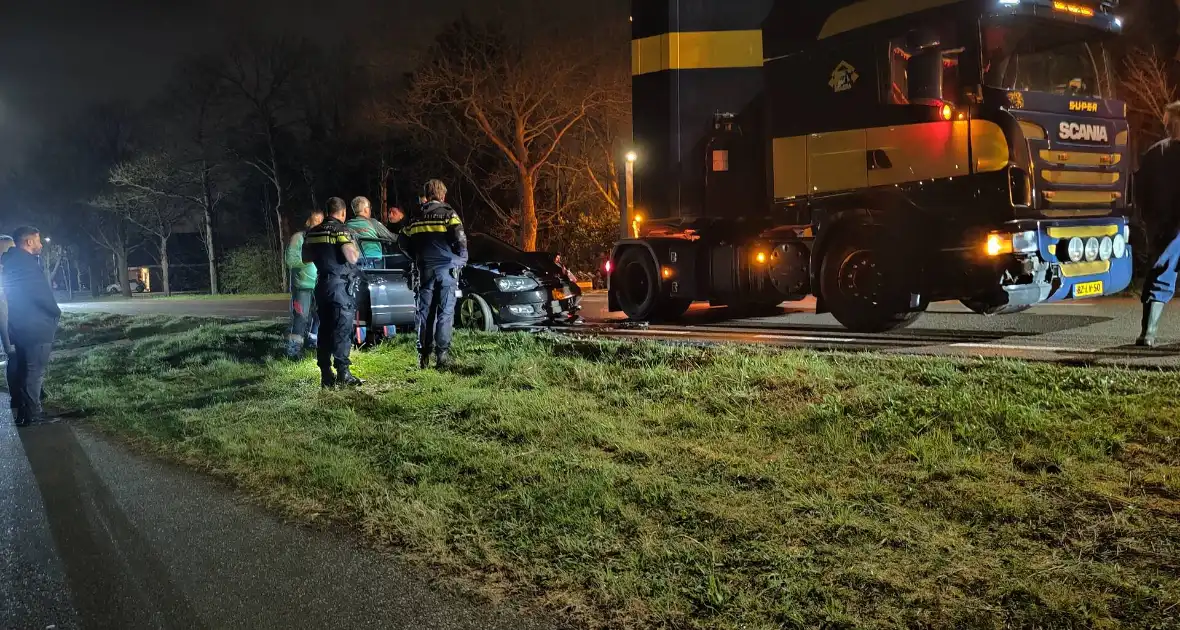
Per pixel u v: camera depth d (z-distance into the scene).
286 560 4.04
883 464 4.52
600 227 32.81
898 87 8.57
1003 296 7.92
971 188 8.02
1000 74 7.89
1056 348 7.50
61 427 7.41
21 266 7.60
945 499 4.03
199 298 46.44
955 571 3.38
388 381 7.83
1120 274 8.70
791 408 5.54
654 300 11.95
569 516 4.19
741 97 10.73
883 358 6.45
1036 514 3.80
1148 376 5.38
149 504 4.97
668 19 11.15
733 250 10.88
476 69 32.62
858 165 9.06
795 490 4.30
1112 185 8.52
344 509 4.68
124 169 49.75
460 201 38.91
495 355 8.12
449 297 8.14
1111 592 3.15
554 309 11.25
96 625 3.44
